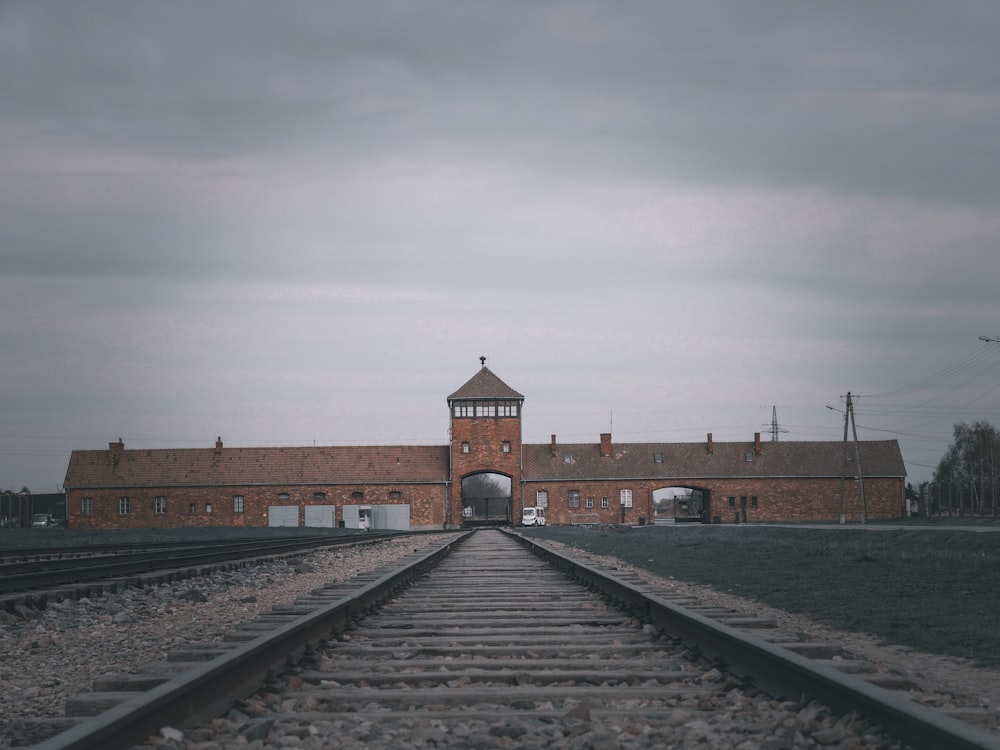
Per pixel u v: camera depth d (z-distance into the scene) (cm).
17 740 530
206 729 545
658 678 706
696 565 2348
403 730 552
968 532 3506
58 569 1928
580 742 520
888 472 9106
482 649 837
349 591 1230
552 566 2161
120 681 607
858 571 1989
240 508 9006
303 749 514
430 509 8969
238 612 1432
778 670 639
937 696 651
